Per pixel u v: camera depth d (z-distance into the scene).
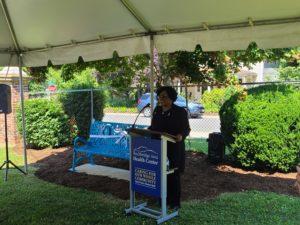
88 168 7.82
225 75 8.75
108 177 7.00
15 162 8.88
